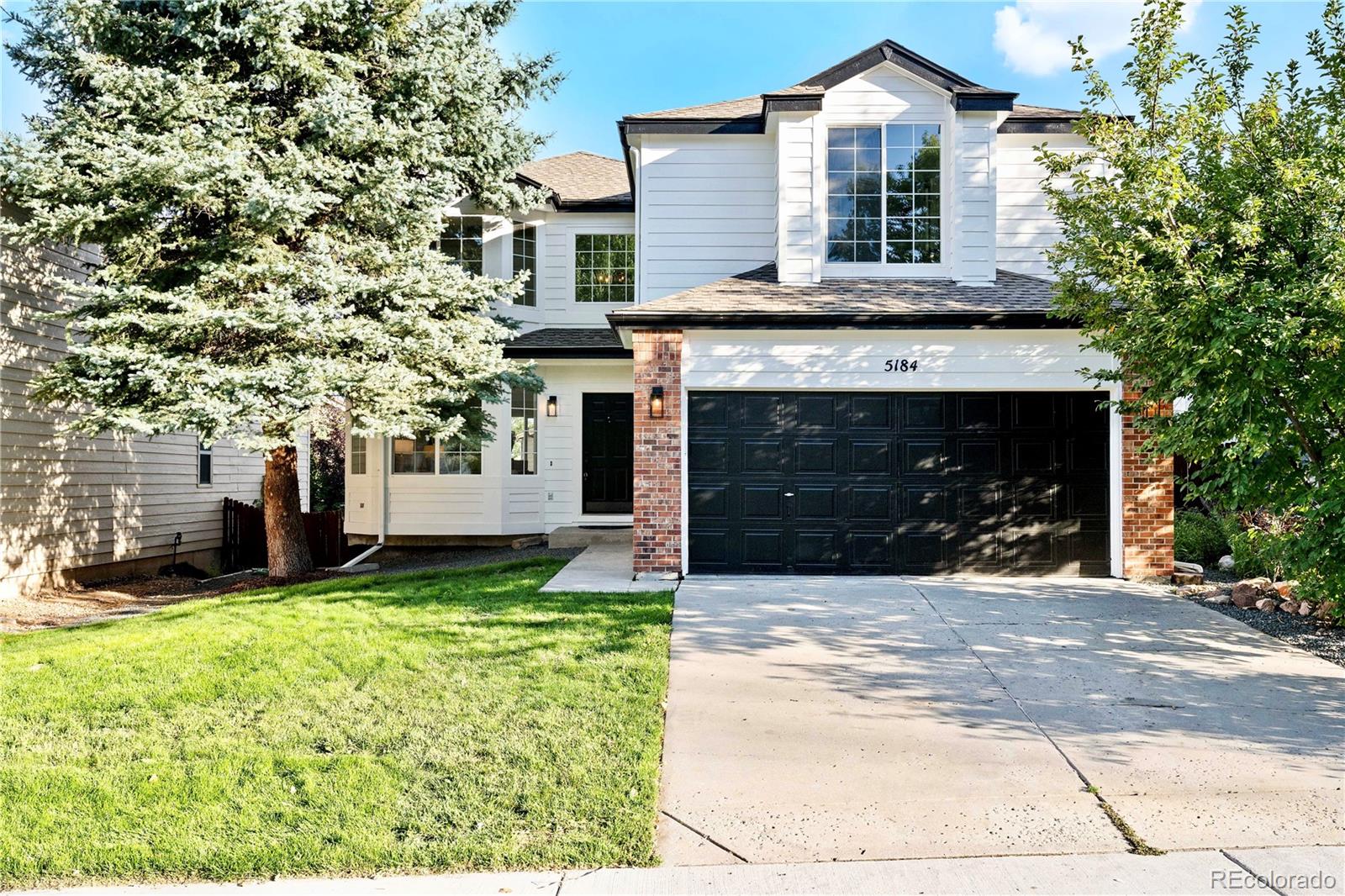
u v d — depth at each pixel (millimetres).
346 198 10094
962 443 9328
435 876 3252
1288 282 5762
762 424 9383
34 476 11000
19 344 10672
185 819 3627
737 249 11500
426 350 10281
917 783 4062
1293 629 6992
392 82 10602
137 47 9531
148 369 8477
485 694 5215
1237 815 3707
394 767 4137
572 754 4289
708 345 9312
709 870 3283
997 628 7008
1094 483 9250
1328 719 4918
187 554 15078
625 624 6980
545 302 14562
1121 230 6914
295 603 8305
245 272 9258
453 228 13711
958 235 10336
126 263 9695
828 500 9359
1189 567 9297
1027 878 3211
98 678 5645
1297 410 5930
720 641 6562
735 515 9383
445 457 13688
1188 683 5590
